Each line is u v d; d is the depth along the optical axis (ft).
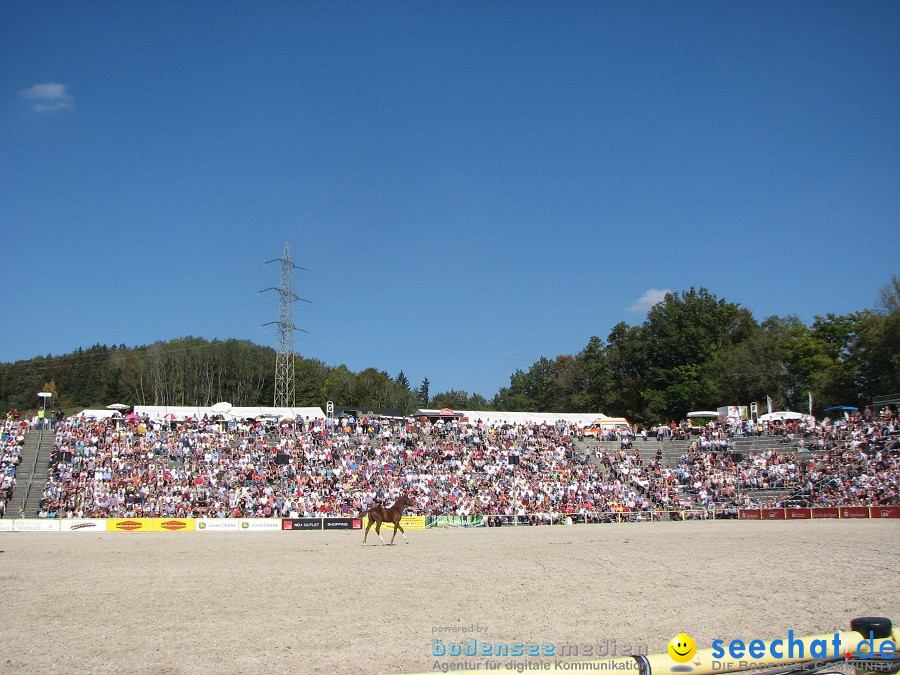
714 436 215.10
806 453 191.52
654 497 178.19
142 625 45.34
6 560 82.33
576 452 209.26
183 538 119.75
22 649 39.73
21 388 468.34
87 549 96.94
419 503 163.22
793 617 46.65
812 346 290.56
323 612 48.88
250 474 167.63
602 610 49.21
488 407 526.98
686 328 332.19
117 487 156.87
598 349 377.71
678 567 70.54
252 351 462.19
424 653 38.17
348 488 166.61
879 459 172.65
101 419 201.46
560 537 112.16
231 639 41.45
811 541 97.14
